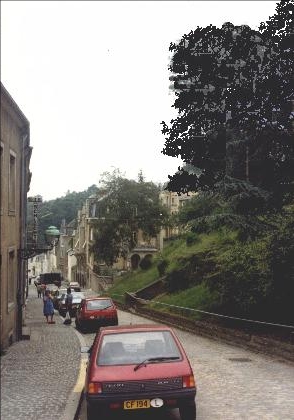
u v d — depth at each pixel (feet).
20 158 70.49
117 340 29.58
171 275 113.29
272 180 60.75
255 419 30.09
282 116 58.03
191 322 83.25
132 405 26.81
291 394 36.65
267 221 63.57
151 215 181.27
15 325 67.56
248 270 61.16
